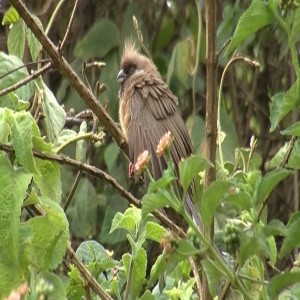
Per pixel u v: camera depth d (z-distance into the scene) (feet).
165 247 19.66
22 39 29.45
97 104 28.32
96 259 26.99
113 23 45.19
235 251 19.80
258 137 46.78
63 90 44.80
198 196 25.50
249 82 48.03
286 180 45.80
